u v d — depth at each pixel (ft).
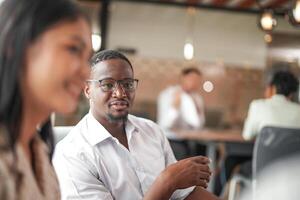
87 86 4.21
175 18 21.99
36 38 1.86
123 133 4.36
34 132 2.19
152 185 3.72
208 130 13.25
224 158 11.21
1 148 1.85
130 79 4.19
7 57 1.85
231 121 21.88
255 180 7.43
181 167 3.80
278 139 7.20
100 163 4.01
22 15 1.85
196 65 22.22
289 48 22.74
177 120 13.74
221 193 11.02
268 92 9.25
